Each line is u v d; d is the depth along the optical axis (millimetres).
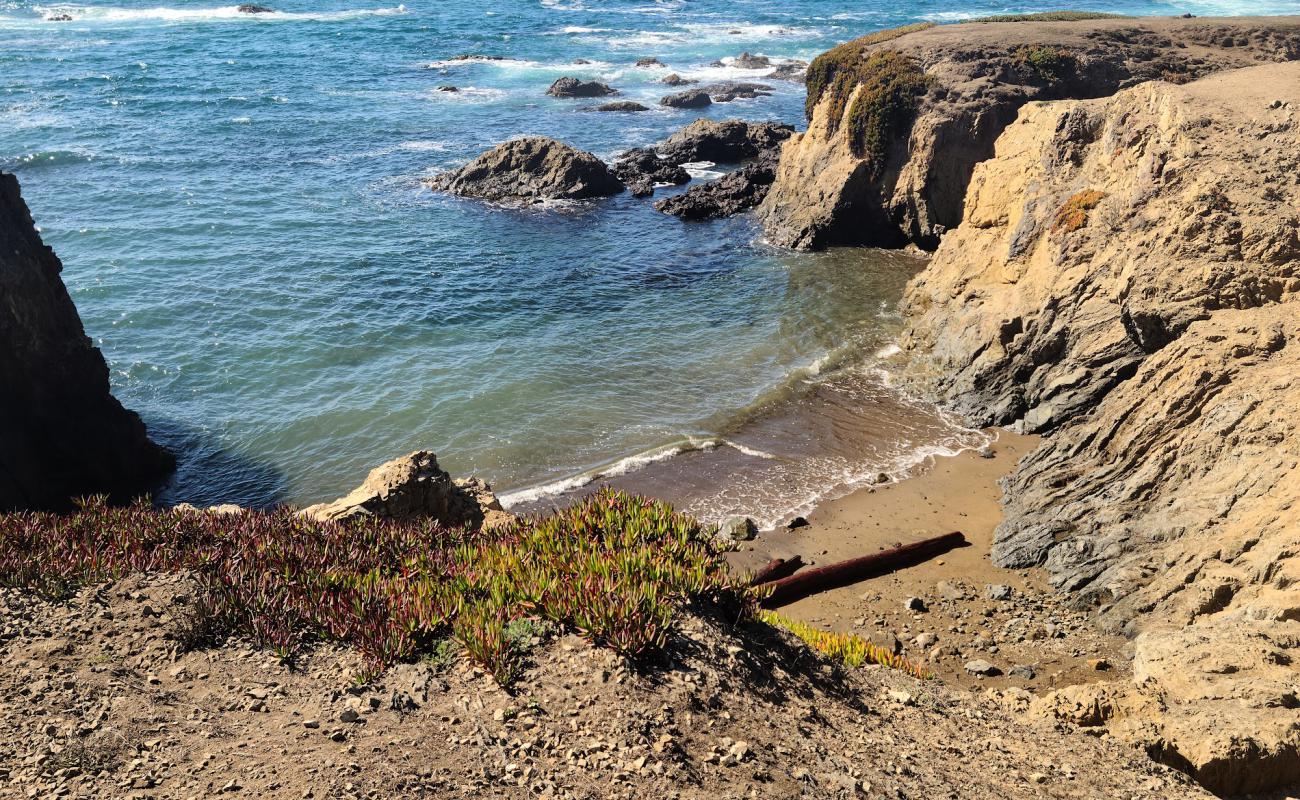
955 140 45156
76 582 11633
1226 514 18750
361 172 58312
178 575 12000
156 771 8414
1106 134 31266
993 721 12094
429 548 13820
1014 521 22984
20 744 8680
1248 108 28328
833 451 27797
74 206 49594
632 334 36719
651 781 8711
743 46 99375
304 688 9883
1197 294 23969
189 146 62062
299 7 120750
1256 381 20828
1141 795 10344
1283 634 13898
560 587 11008
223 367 33781
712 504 24984
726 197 54438
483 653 10070
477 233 48469
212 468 28125
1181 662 13367
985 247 34469
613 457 27672
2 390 25672
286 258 43719
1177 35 53344
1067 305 28828
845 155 48438
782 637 12359
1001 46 48938
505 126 69938
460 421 29938
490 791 8430
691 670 10344
